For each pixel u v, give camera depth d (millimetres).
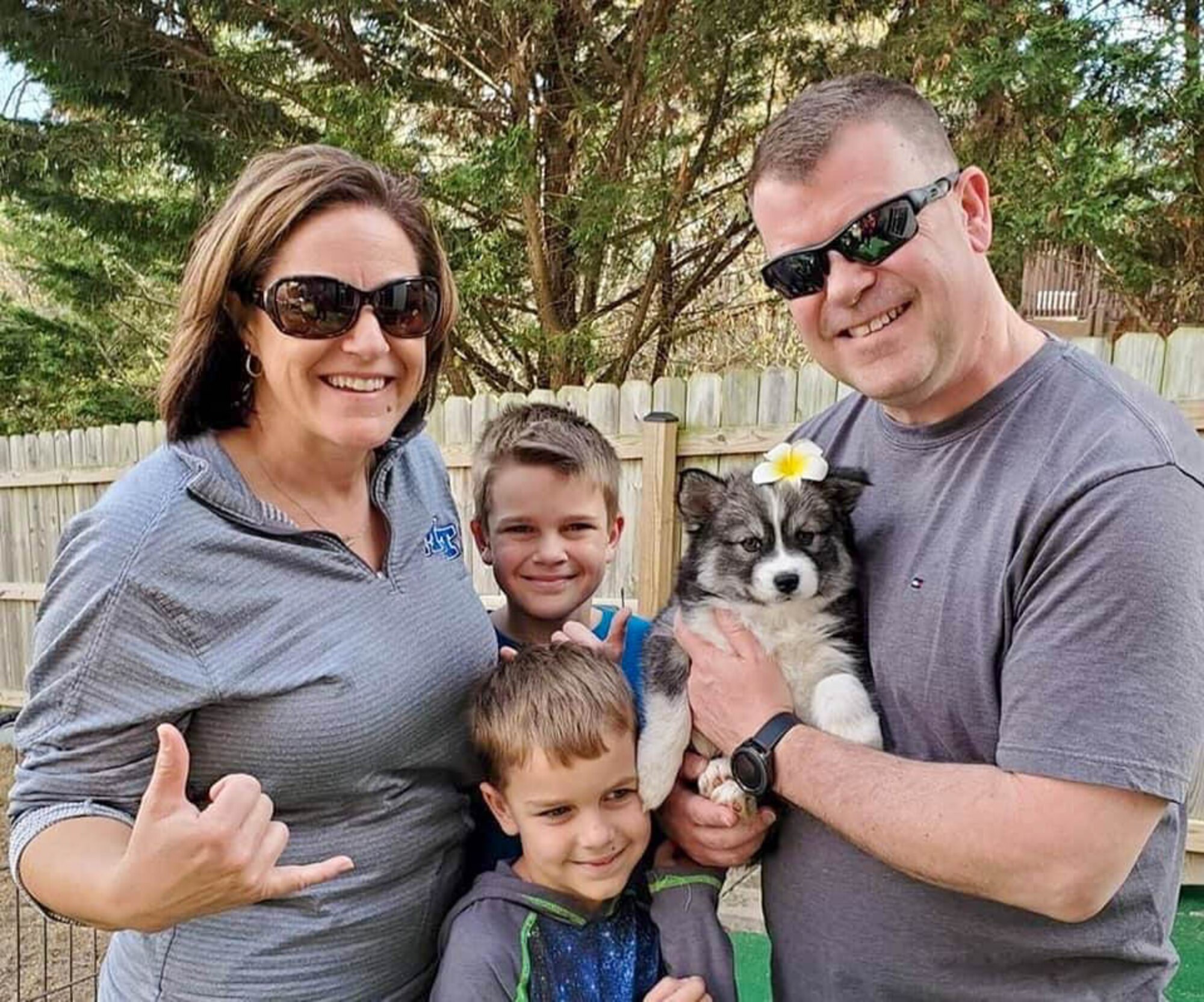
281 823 1632
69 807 1703
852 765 1863
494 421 3039
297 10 8867
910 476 2062
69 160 9883
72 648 1737
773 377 5562
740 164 9852
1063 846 1603
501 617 3014
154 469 1875
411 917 2059
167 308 13328
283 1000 1893
